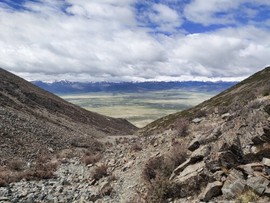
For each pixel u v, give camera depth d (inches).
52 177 1053.2
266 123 629.3
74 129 3555.6
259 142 603.2
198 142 735.1
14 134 1759.4
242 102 1108.5
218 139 692.1
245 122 684.7
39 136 1983.3
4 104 2930.6
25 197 783.1
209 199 538.9
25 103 3932.1
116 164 992.9
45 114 3846.0
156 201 604.1
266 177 513.7
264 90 1093.1
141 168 839.1
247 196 482.3
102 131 4611.2
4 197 775.7
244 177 542.9
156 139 1069.8
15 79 5802.2
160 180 644.7
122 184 794.8
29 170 1119.6
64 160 1390.3
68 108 5324.8
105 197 737.6
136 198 652.1
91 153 1633.9
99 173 923.4
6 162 1279.5
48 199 767.7
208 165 605.9
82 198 754.2
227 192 522.6
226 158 601.6
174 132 1031.6
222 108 1139.3
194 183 596.1
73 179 980.6
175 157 721.6
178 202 577.3
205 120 1054.4
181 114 3002.0
